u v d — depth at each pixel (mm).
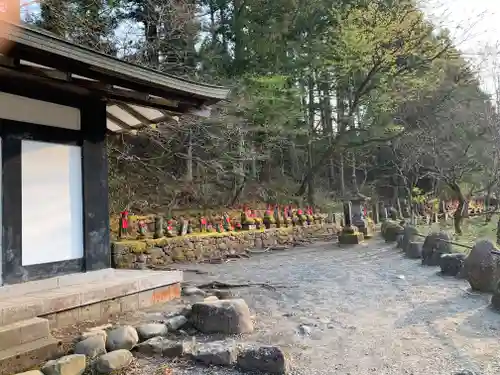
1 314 3242
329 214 16234
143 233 9188
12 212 4102
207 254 10078
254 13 15148
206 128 11914
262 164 17812
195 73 11938
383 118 16641
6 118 4129
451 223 15281
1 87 4105
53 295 3816
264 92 13008
